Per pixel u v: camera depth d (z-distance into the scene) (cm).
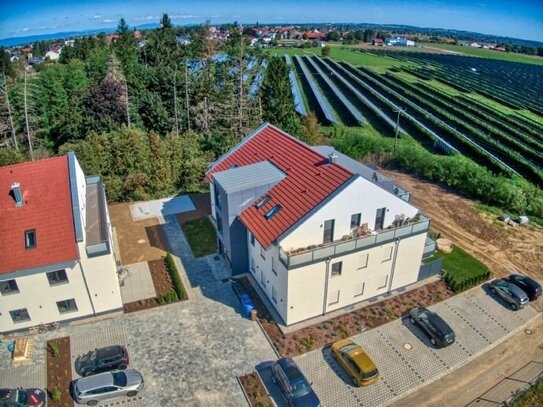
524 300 3216
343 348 2720
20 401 2383
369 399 2538
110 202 4684
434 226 4394
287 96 7050
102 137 4919
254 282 3438
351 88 11706
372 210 2988
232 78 7738
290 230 2769
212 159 5300
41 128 7062
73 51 11944
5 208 2902
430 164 5559
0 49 9819
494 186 4884
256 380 2620
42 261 2728
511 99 12356
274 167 3469
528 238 4222
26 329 2936
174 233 4116
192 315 3108
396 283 3347
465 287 3444
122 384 2483
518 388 2630
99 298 3011
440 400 2548
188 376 2644
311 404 2377
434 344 2912
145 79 7544
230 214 3219
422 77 15175
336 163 3041
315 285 2914
